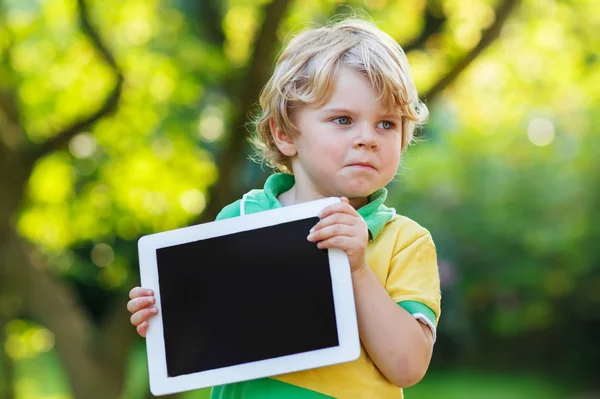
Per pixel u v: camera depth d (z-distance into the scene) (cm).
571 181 1562
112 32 793
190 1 781
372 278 194
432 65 704
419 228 212
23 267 715
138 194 839
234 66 728
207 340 194
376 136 198
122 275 939
